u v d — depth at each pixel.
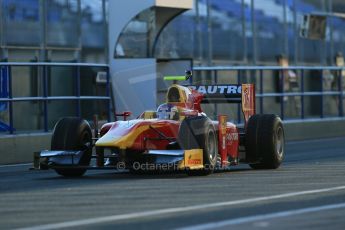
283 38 112.19
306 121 96.88
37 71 79.88
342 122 104.00
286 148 78.62
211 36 101.31
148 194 37.44
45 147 67.81
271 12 110.50
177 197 36.34
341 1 123.06
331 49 120.94
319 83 115.50
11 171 54.91
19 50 79.44
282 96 95.12
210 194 37.53
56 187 41.06
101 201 35.06
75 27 85.19
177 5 88.69
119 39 88.56
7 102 68.75
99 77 84.88
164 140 45.34
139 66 85.19
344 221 29.61
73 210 32.41
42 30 81.75
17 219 30.27
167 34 95.12
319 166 55.25
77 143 45.78
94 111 80.56
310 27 116.06
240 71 94.50
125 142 43.53
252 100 52.31
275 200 35.47
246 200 35.34
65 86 81.94
